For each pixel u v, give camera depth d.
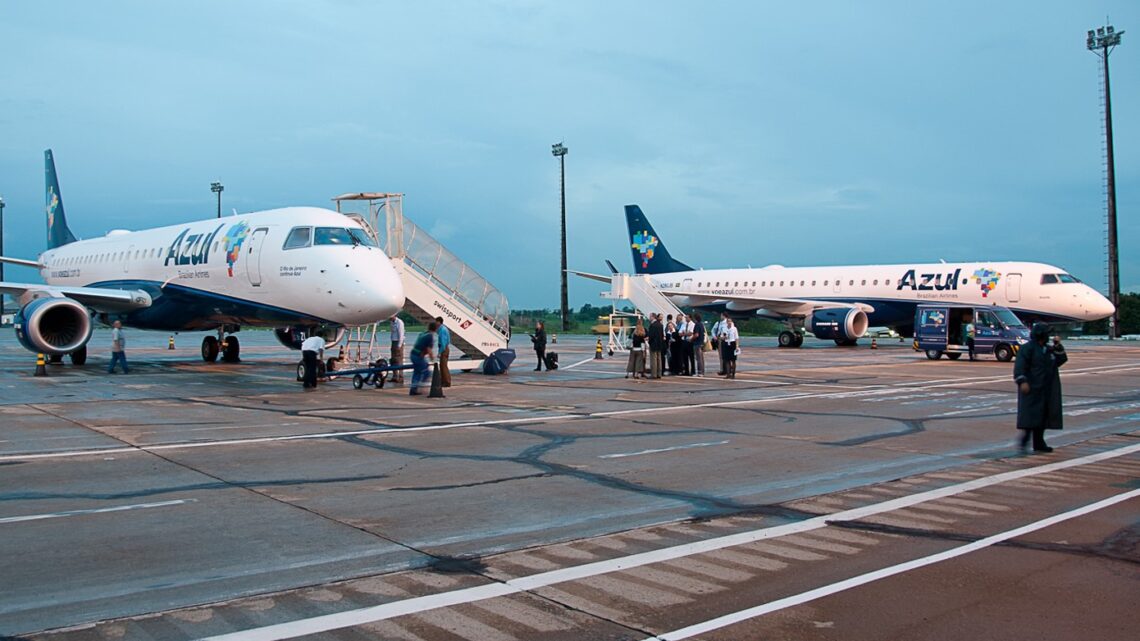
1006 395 19.25
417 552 6.59
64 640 4.78
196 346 47.16
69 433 12.70
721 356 24.50
